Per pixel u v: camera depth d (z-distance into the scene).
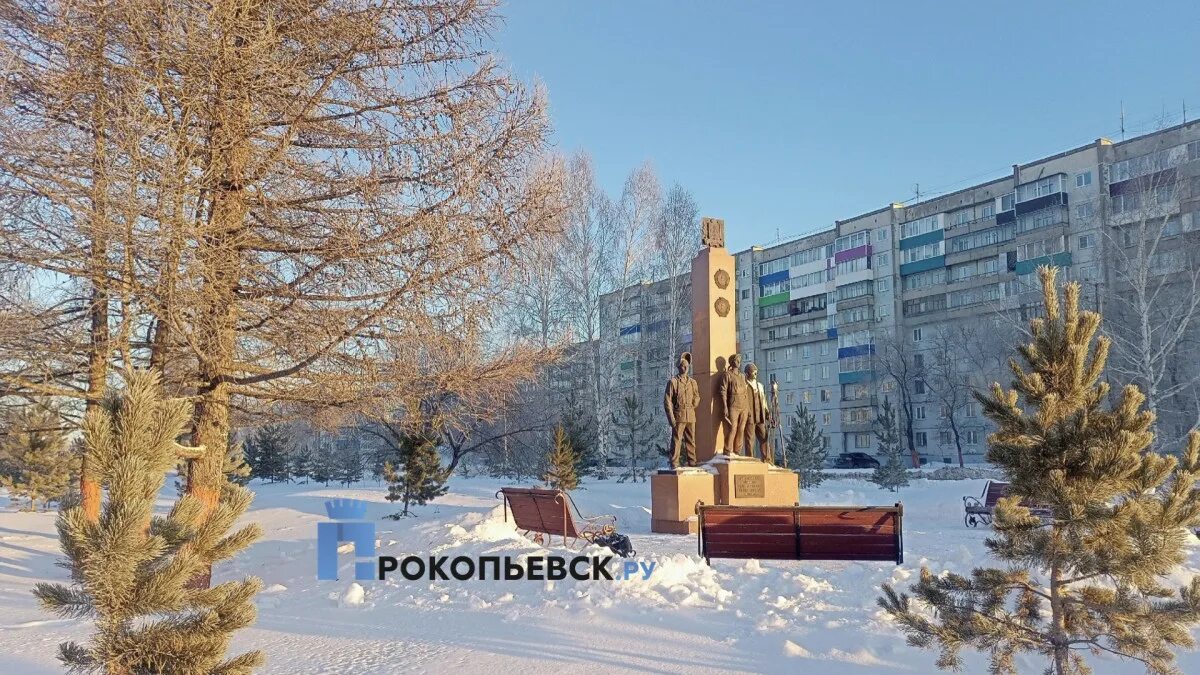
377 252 9.91
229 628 4.32
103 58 8.97
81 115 9.30
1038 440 5.34
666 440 45.97
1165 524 5.05
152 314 9.49
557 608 8.20
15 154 9.06
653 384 54.47
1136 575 4.98
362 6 10.34
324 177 10.38
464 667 6.23
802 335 71.56
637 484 32.09
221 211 9.90
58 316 11.15
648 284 41.44
